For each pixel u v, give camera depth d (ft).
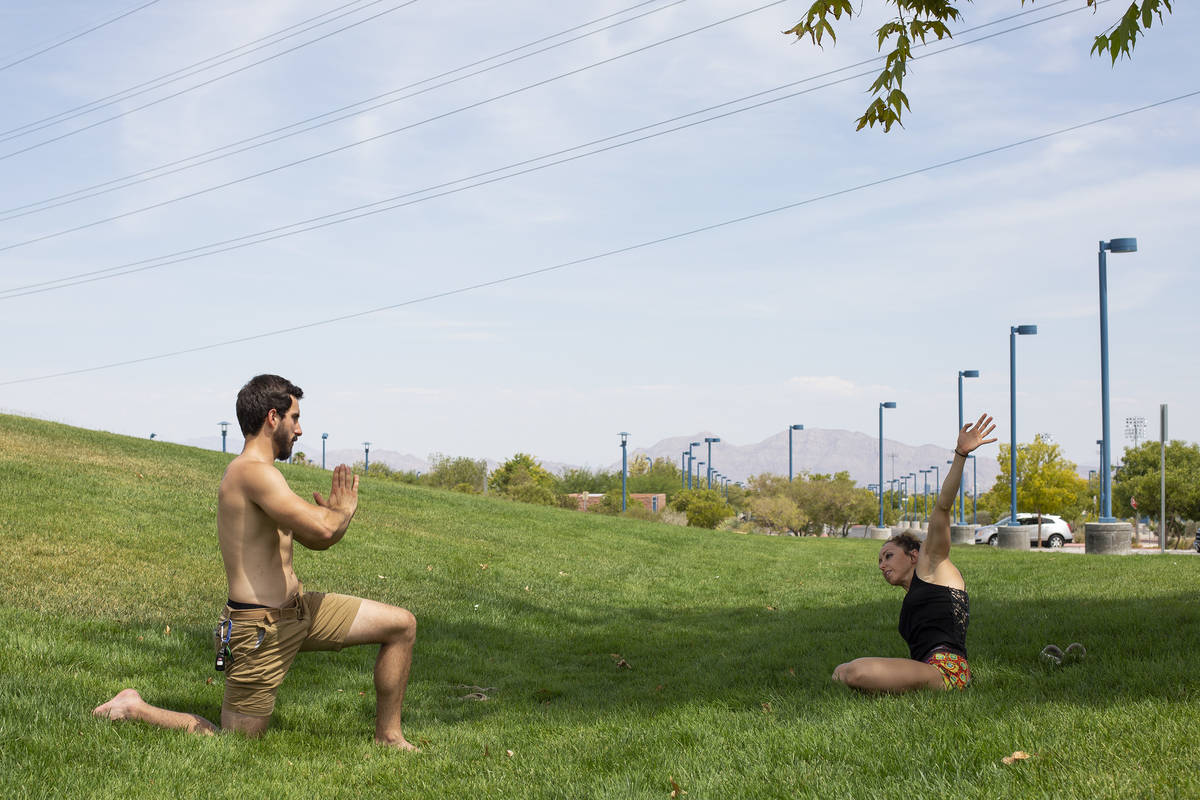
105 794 13.35
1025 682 19.98
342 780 15.17
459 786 14.53
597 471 358.23
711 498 237.66
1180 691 17.11
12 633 23.88
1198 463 203.92
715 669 26.35
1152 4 18.30
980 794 12.05
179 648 25.43
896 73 22.70
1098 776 12.28
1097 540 83.66
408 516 68.85
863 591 48.75
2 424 72.08
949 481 19.40
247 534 16.53
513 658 30.17
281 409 16.66
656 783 14.03
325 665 25.94
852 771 13.71
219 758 15.58
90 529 42.04
